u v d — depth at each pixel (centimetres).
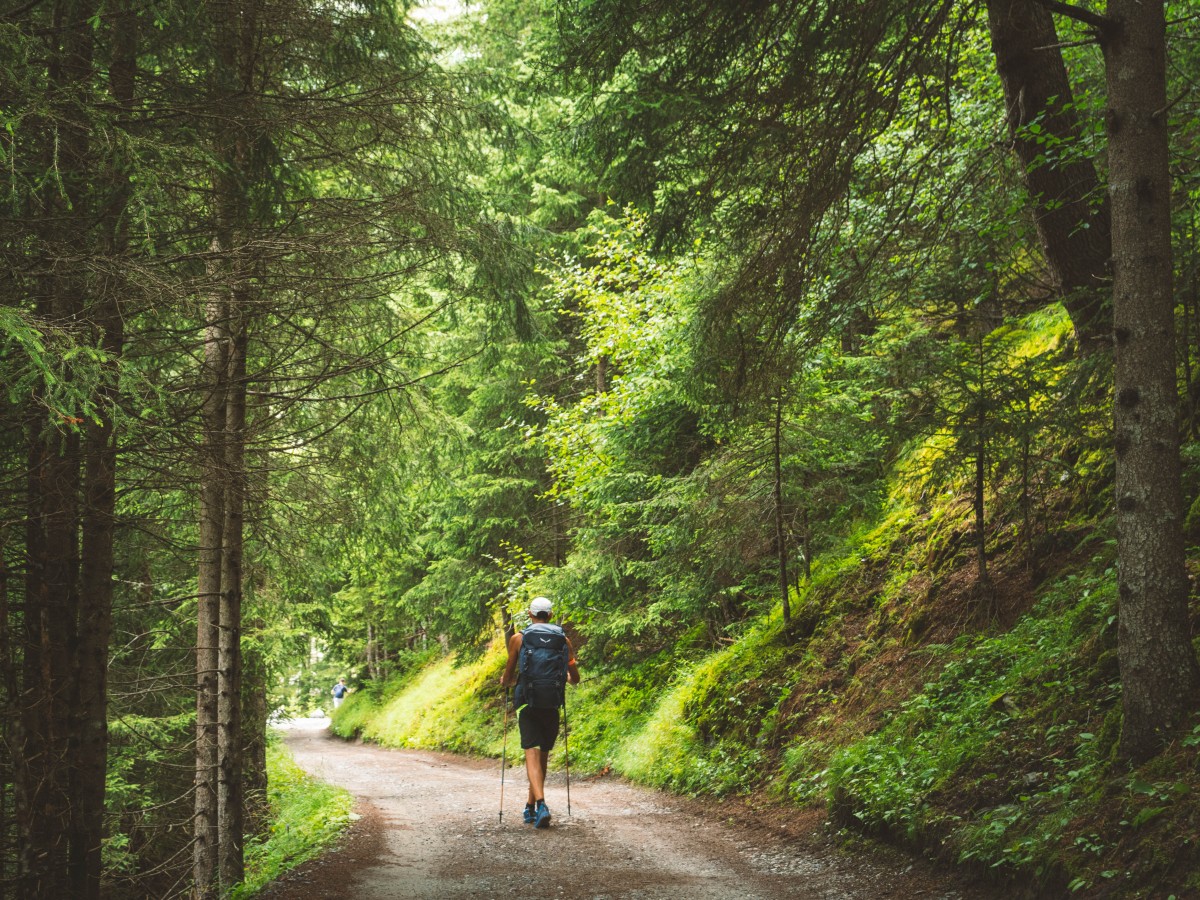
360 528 951
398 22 762
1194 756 448
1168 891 385
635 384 1284
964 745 641
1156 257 493
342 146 729
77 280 472
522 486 1902
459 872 645
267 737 1767
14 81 407
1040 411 780
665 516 1309
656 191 788
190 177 564
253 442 690
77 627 642
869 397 1072
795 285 713
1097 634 644
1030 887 466
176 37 550
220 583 887
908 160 902
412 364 896
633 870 647
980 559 853
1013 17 756
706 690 1147
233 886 729
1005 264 888
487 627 2073
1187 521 670
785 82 659
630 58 776
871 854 618
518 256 827
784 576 1116
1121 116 503
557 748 1484
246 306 600
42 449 562
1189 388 702
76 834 559
